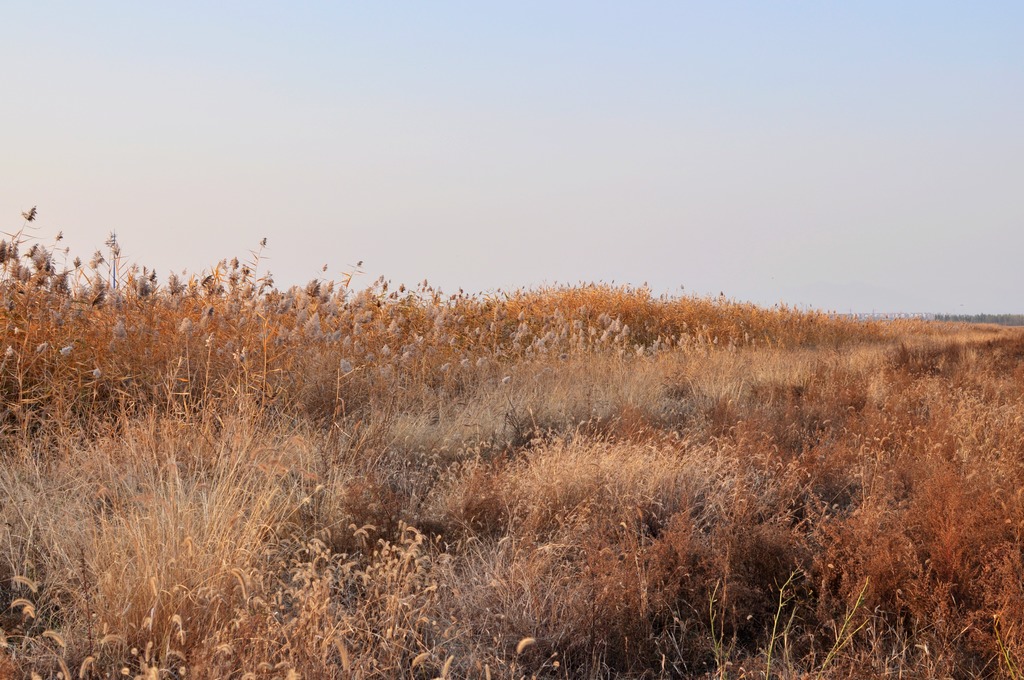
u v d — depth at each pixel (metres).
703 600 4.19
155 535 4.04
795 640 3.93
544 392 9.45
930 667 3.53
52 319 7.46
